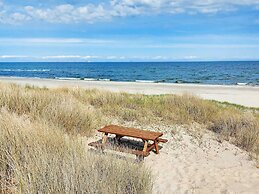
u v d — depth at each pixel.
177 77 63.09
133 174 4.15
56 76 63.97
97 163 4.29
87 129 7.77
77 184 3.57
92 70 103.19
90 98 12.21
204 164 6.52
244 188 5.34
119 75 71.81
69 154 4.41
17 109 7.90
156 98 14.08
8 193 3.65
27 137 4.76
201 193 4.99
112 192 3.54
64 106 8.09
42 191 3.48
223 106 14.90
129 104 12.02
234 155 7.39
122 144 7.44
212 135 9.10
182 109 11.58
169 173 5.81
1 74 70.69
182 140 8.25
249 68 110.00
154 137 6.54
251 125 9.68
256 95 24.66
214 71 89.62
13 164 4.10
